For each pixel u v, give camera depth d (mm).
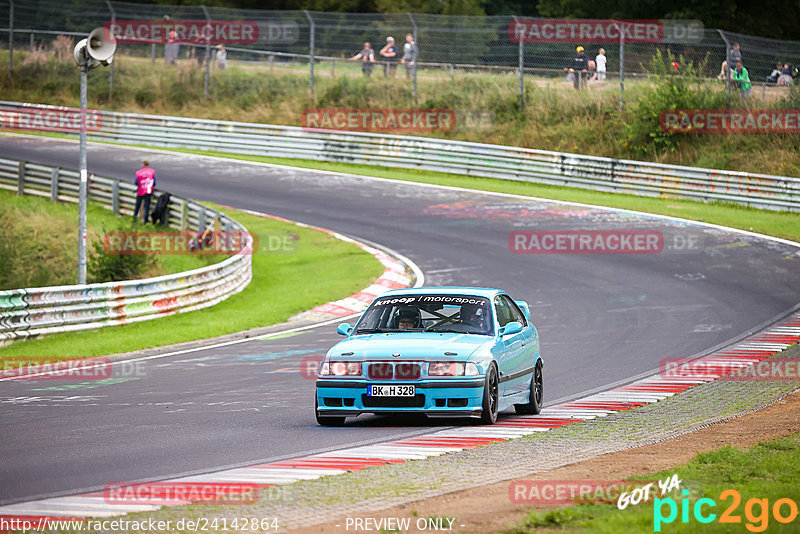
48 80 171250
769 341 55938
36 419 37250
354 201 112562
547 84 146000
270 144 141375
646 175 115188
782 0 187250
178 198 100562
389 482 25531
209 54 173250
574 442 31719
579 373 48094
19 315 59344
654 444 31297
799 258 83438
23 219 103625
